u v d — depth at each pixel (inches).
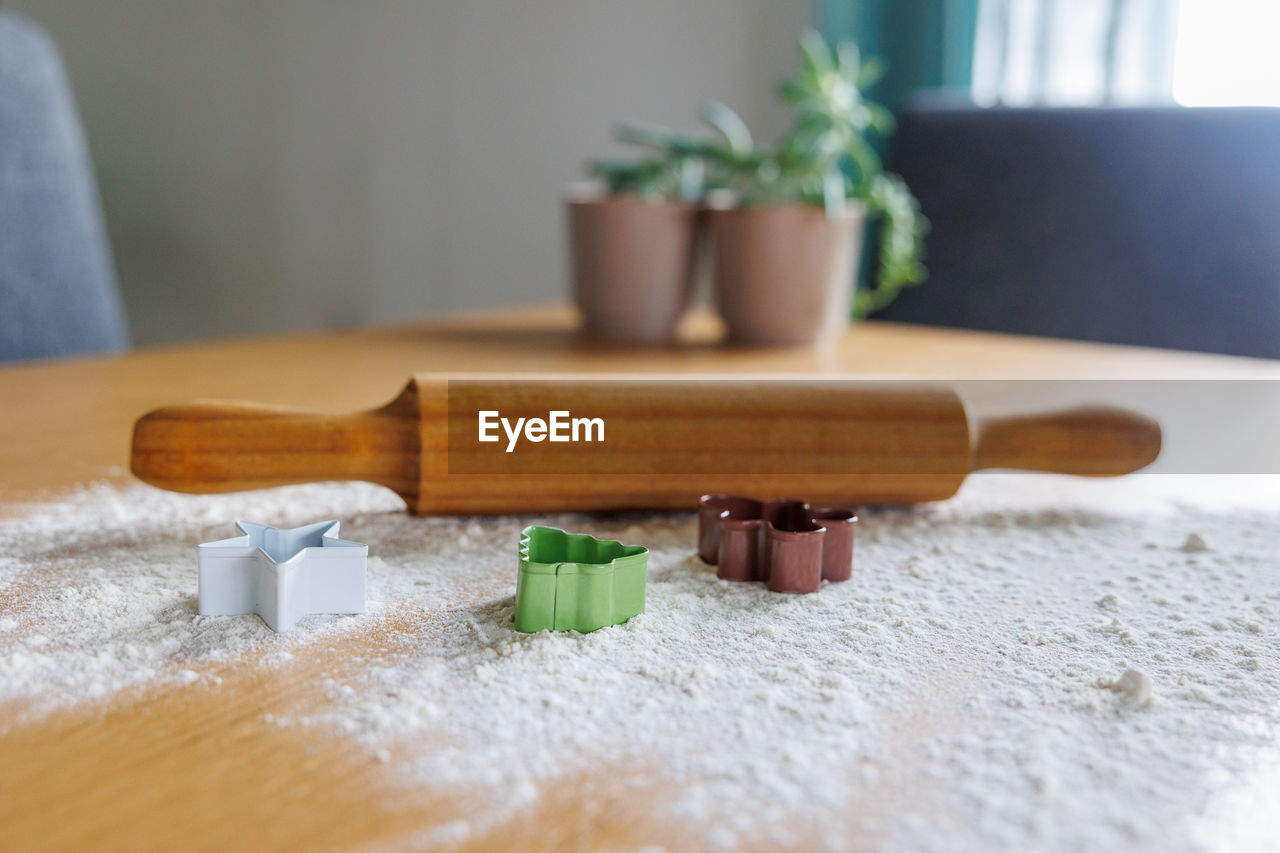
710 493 21.0
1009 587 18.7
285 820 12.7
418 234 88.3
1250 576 19.3
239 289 95.7
